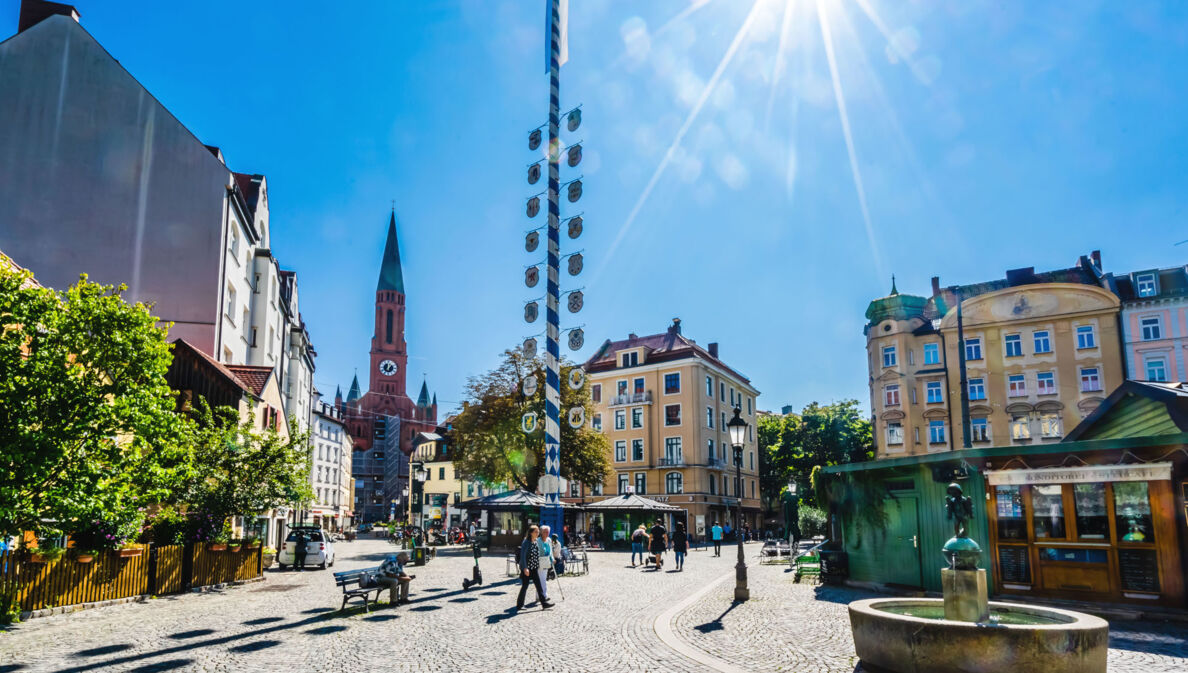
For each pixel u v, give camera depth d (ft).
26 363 36.40
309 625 39.19
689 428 201.46
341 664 29.01
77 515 38.24
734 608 45.24
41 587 41.83
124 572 49.14
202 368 75.87
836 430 214.90
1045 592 42.09
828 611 42.96
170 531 55.88
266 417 93.04
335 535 225.15
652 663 29.14
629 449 211.41
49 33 91.15
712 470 205.16
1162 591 38.45
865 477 55.26
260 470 64.13
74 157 89.45
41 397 36.45
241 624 39.52
